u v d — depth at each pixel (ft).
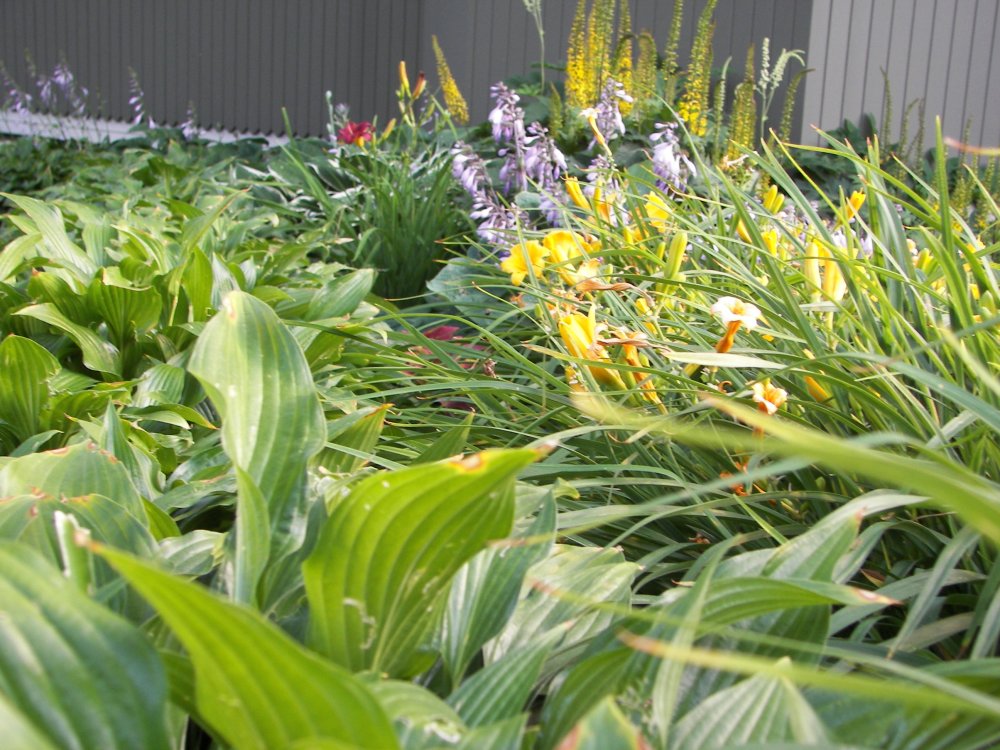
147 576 1.59
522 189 8.21
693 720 2.15
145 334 5.15
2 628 1.79
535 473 3.58
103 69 25.89
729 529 3.57
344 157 12.12
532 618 2.78
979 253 3.41
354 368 5.50
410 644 2.43
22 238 5.57
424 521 2.12
